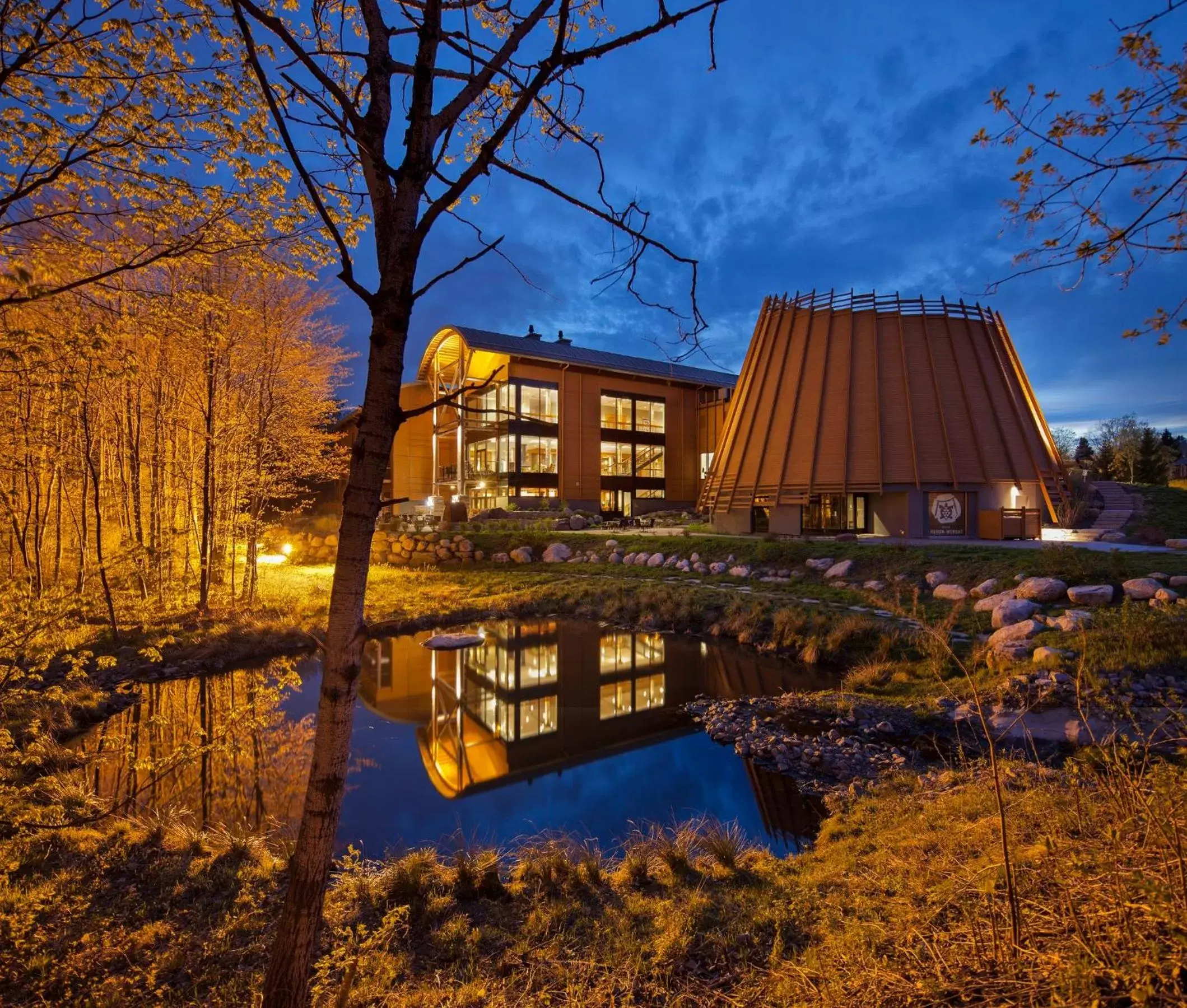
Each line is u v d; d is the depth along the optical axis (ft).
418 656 53.83
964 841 15.57
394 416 6.39
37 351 14.06
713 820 24.06
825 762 29.04
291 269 16.97
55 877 17.39
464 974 13.82
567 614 69.36
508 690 44.88
